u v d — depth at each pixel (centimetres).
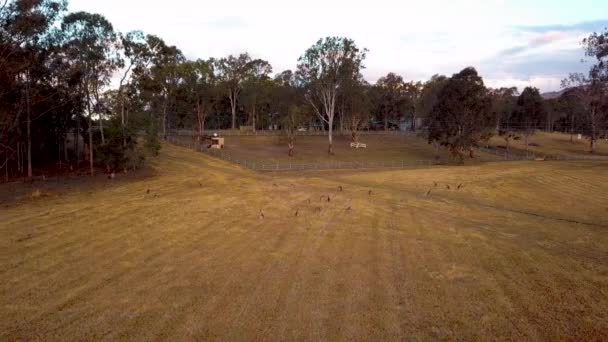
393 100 12038
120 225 1997
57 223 2019
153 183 3412
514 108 11562
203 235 1850
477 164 6431
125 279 1323
